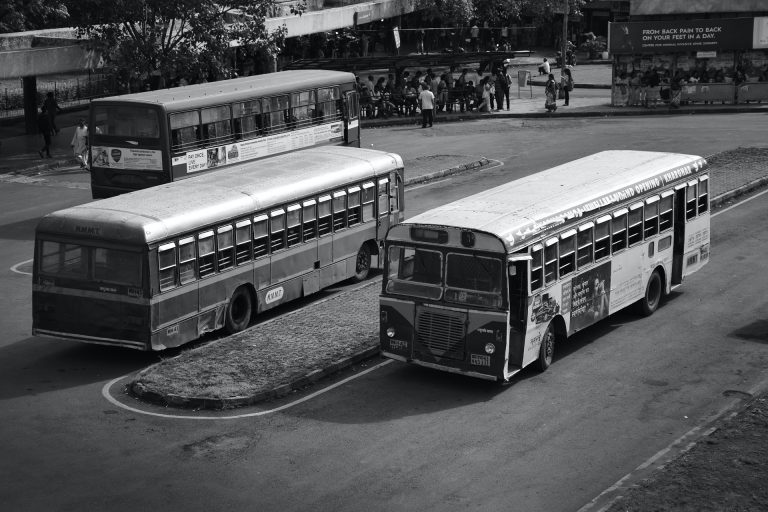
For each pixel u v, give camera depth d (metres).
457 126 49.06
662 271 22.91
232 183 22.77
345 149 26.88
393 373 19.23
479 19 73.25
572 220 19.62
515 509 13.93
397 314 18.77
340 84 34.50
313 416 17.22
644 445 15.95
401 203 26.61
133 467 15.31
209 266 20.88
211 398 17.52
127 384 18.67
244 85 31.25
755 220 29.75
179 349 20.84
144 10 41.09
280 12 54.22
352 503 14.13
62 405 17.78
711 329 21.44
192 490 14.55
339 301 23.20
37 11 47.22
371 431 16.59
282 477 14.95
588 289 20.28
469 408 17.55
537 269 18.58
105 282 19.66
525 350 18.39
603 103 54.06
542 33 81.00
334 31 63.97
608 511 13.22
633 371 19.19
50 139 41.69
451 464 15.34
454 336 18.30
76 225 19.73
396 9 63.28
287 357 19.53
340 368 19.28
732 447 15.16
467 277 18.14
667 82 51.41
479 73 55.69
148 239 19.34
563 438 16.25
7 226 30.66
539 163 38.81
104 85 55.19
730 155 37.69
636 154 24.77
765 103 50.44
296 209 23.16
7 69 40.06
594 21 80.44
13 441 16.28
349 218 24.88
